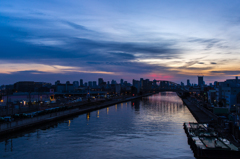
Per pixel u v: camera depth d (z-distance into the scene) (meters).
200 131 57.56
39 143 55.47
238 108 57.28
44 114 89.44
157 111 124.75
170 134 64.25
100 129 71.81
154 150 49.72
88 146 52.91
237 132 48.47
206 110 100.00
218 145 43.69
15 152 48.62
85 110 121.94
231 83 122.19
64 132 67.56
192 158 44.69
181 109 135.50
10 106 110.50
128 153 48.03
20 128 66.06
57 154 47.34
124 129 71.75
